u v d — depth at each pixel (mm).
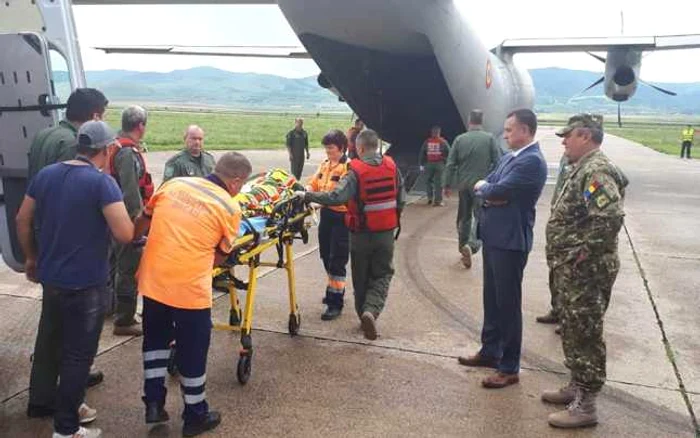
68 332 3033
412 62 11547
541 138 38844
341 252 4996
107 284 3137
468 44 10766
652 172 16922
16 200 4238
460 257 7164
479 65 11336
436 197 10695
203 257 3090
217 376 3906
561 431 3293
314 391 3719
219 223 3104
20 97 4016
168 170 4895
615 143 33094
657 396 3725
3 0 4520
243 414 3432
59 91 4613
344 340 4539
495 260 3699
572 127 3254
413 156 13602
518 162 3580
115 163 4137
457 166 6660
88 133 2998
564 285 3275
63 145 3516
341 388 3764
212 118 58812
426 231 8617
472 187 6523
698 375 4023
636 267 6766
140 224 3277
